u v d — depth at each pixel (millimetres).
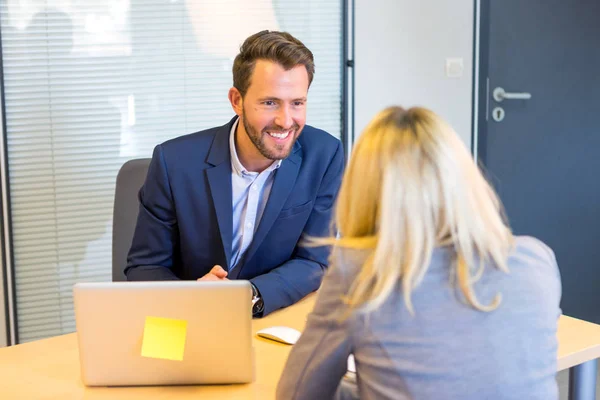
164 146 2137
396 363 1208
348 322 1249
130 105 3363
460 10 3791
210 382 1571
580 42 4043
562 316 1899
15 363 1708
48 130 3279
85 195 3361
